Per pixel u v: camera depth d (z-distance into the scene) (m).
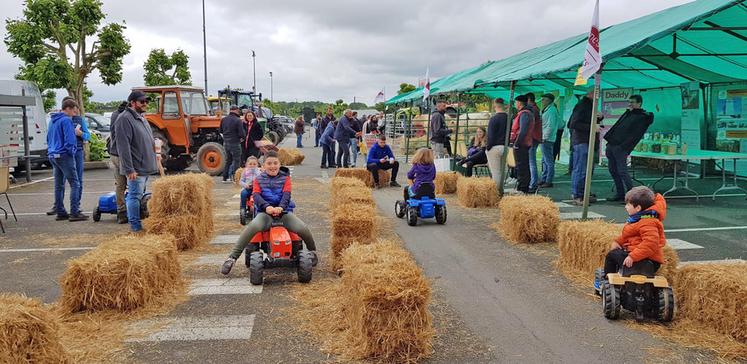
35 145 16.19
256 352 3.77
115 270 4.43
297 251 5.41
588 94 9.39
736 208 8.75
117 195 8.28
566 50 10.14
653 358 3.65
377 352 3.64
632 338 3.97
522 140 9.74
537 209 6.86
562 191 11.09
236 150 13.79
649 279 4.19
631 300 4.21
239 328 4.18
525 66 10.38
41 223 8.41
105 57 19.28
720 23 7.51
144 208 8.12
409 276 3.77
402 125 31.08
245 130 14.36
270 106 66.69
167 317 4.41
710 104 12.27
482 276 5.54
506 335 4.05
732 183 11.39
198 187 6.84
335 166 17.78
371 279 3.71
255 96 28.08
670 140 11.50
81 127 8.73
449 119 20.53
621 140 9.20
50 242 7.13
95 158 17.95
